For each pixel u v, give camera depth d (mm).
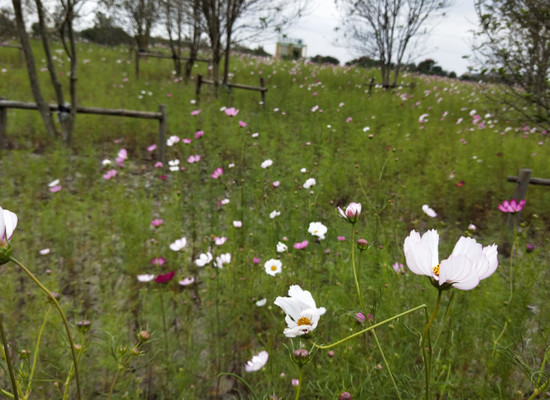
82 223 3717
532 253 2545
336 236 3344
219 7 9469
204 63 15375
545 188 4680
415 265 917
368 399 1745
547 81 4516
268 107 8812
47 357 2088
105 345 2098
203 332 2553
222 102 8859
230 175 5113
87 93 9336
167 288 2592
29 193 4180
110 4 6695
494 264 938
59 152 5105
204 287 3049
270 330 2438
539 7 4539
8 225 976
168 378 2150
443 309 2211
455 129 7375
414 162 5586
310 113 8047
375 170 5094
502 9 4812
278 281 2551
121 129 6949
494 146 6023
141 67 13664
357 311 1733
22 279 2967
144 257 3176
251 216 3832
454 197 4594
